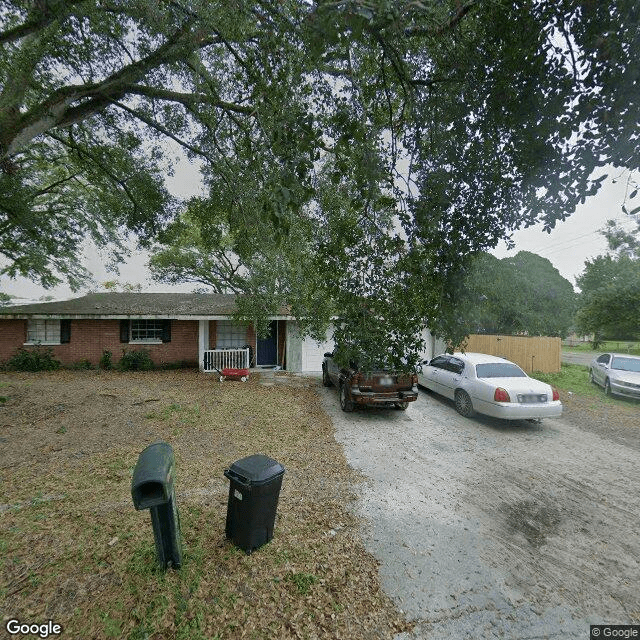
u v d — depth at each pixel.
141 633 2.54
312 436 7.02
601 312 21.44
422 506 4.52
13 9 5.06
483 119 3.14
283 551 3.50
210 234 10.38
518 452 6.45
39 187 12.70
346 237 3.64
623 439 7.23
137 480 2.77
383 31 2.76
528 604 2.98
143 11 4.96
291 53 3.57
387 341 3.46
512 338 15.68
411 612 2.87
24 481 4.71
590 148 2.59
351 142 3.37
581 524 4.19
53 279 15.54
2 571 3.04
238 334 15.63
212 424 7.44
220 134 7.07
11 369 13.41
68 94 6.17
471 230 3.40
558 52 2.51
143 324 14.96
